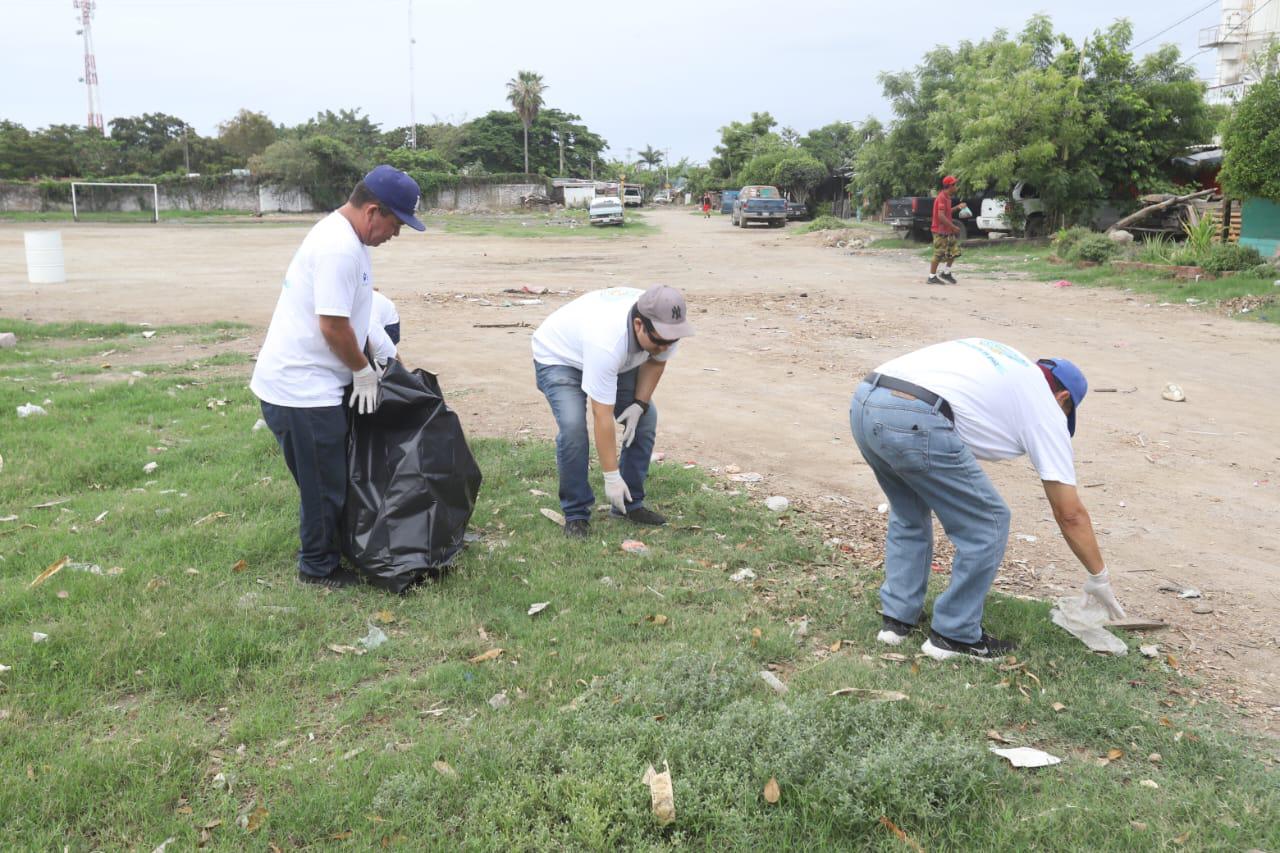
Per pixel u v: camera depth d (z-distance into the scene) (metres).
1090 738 3.31
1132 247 18.72
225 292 17.05
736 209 45.53
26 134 74.56
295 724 3.26
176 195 64.56
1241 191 16.80
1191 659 3.98
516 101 89.06
